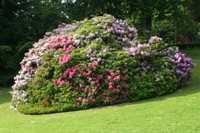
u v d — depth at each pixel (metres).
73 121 8.04
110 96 9.34
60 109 9.40
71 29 11.77
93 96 9.34
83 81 9.55
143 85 9.55
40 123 8.24
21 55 15.19
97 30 10.77
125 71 9.59
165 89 9.73
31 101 10.08
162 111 7.96
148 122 7.32
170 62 10.44
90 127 7.39
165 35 26.05
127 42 10.70
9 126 8.33
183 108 8.00
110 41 10.60
